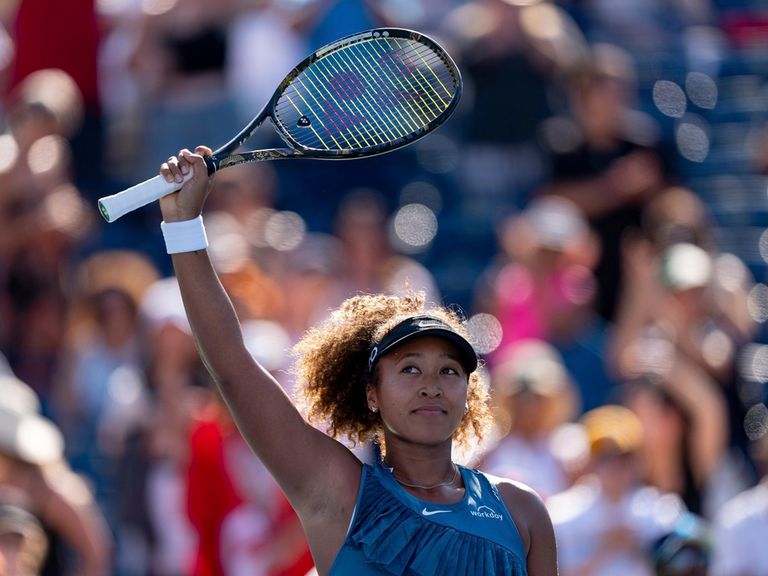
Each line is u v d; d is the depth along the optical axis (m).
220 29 34.22
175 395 24.58
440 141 36.34
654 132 34.66
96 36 35.09
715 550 22.22
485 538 11.45
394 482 11.54
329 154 12.13
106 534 24.58
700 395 24.94
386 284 31.06
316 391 12.45
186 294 11.46
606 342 29.48
